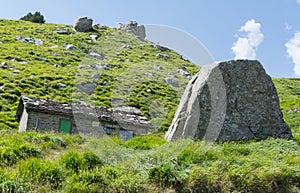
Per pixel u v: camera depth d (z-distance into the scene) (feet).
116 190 30.12
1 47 189.06
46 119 89.04
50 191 29.22
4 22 251.80
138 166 33.81
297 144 44.50
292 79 271.90
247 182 31.65
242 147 40.11
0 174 29.14
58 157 37.81
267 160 35.65
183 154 35.37
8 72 148.66
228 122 49.96
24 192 28.14
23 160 35.32
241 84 51.93
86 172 30.96
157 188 30.86
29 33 229.86
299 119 82.74
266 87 52.65
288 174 33.04
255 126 50.67
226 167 33.30
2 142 39.68
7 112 107.65
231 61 52.65
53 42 218.59
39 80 145.28
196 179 31.55
